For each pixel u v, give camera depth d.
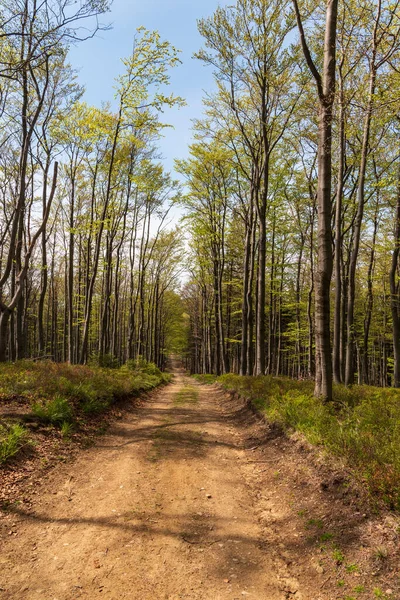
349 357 15.63
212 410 12.58
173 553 3.90
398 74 9.70
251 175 18.88
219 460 6.98
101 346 21.06
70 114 16.70
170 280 37.44
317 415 6.92
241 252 26.41
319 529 4.16
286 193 20.84
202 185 22.91
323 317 8.36
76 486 5.53
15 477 5.35
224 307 33.16
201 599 3.22
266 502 5.24
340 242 13.43
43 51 7.00
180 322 55.12
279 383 12.05
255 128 16.75
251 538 4.28
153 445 7.79
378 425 6.21
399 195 17.12
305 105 14.10
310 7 12.48
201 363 57.25
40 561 3.67
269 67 14.49
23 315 21.41
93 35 6.88
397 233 17.31
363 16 10.38
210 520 4.67
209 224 23.62
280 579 3.55
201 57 14.88
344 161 15.35
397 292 20.86
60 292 41.06
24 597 3.14
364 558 3.48
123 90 14.73
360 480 4.45
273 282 24.28
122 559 3.76
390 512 3.82
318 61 14.08
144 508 4.92
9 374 9.98
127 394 13.14
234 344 39.69
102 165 18.92
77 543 4.02
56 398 8.27
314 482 5.12
